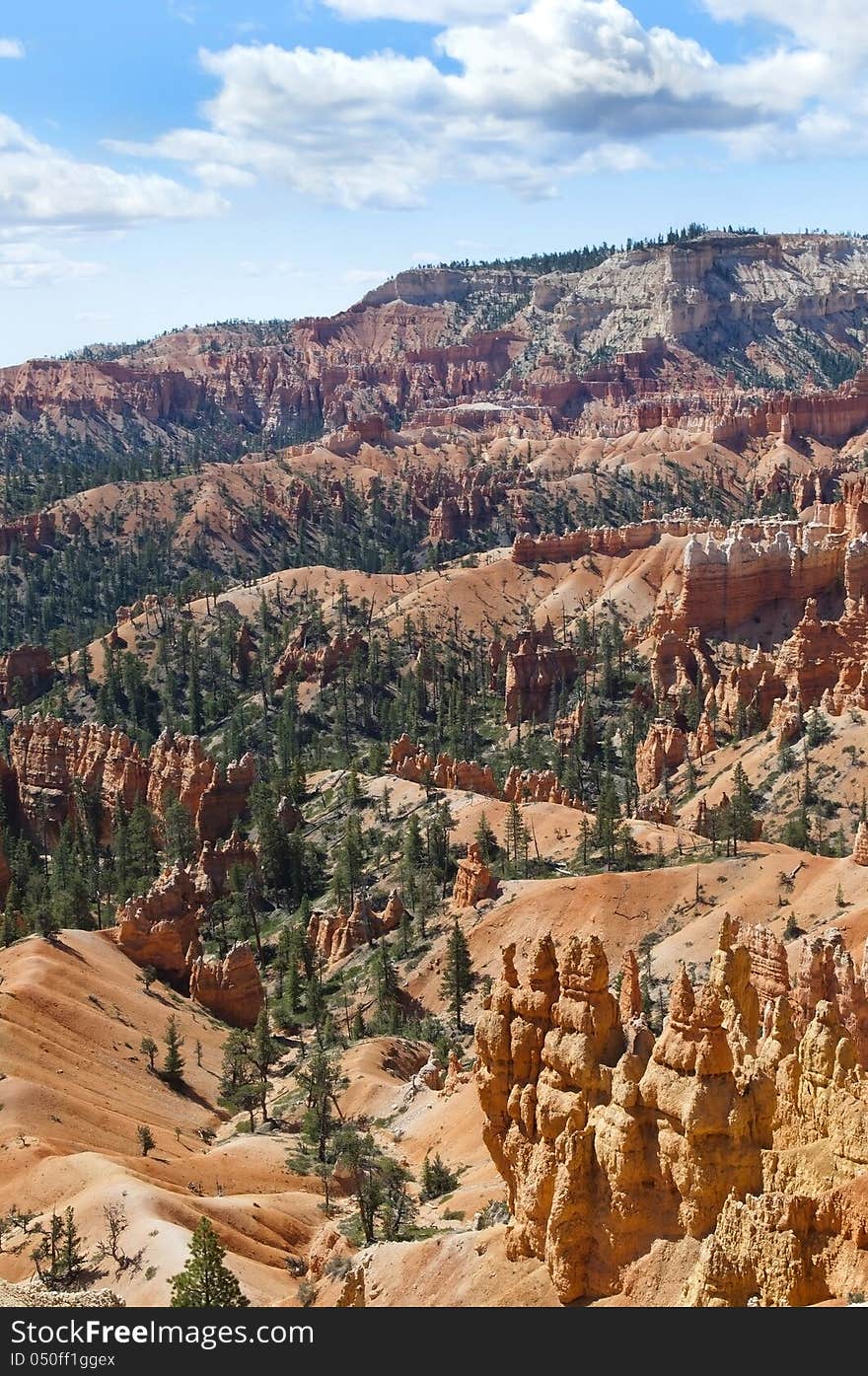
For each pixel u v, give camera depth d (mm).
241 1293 75938
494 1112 66062
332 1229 92062
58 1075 119938
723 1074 55125
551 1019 64000
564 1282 57219
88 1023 133750
